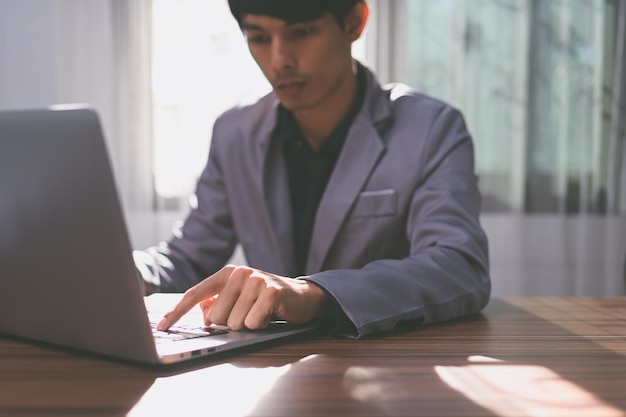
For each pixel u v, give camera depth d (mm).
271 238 1454
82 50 2764
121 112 2752
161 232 2785
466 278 1032
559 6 2801
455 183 1304
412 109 1417
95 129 612
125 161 2762
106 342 704
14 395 606
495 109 2811
